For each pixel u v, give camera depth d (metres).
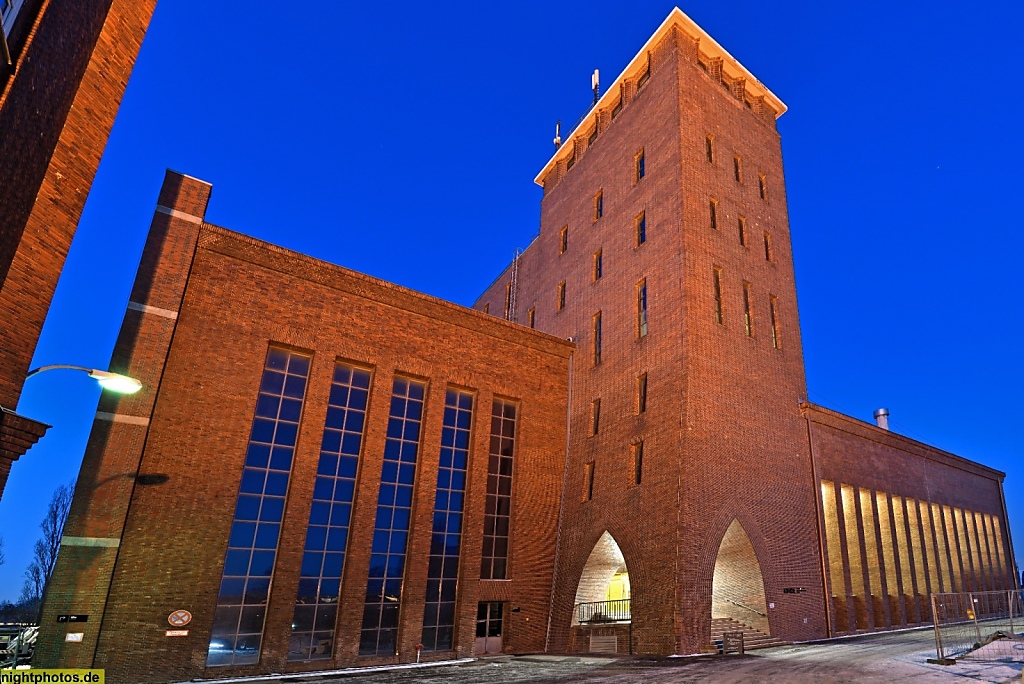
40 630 18.00
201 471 21.66
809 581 28.00
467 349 29.70
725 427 27.20
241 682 19.42
